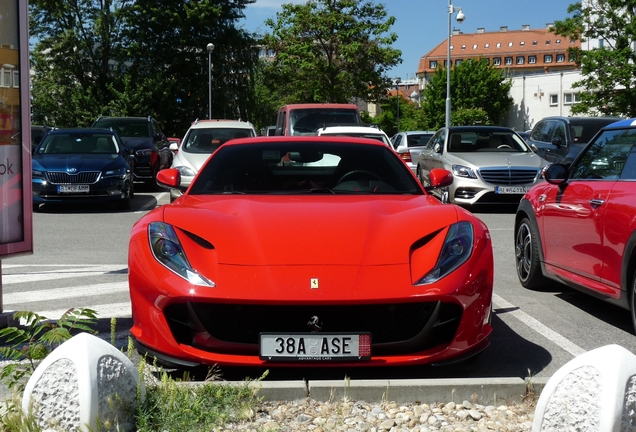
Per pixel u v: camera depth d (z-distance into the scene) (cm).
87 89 5469
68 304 655
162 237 435
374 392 383
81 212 1505
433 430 348
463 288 413
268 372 422
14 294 702
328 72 4712
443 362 414
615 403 286
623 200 530
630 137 568
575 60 3994
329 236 432
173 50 5641
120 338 535
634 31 3741
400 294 400
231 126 1728
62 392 317
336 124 1994
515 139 1617
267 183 550
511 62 14538
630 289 523
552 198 656
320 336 400
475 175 1470
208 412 348
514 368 471
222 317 409
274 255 417
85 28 5547
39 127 2356
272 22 4875
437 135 1744
